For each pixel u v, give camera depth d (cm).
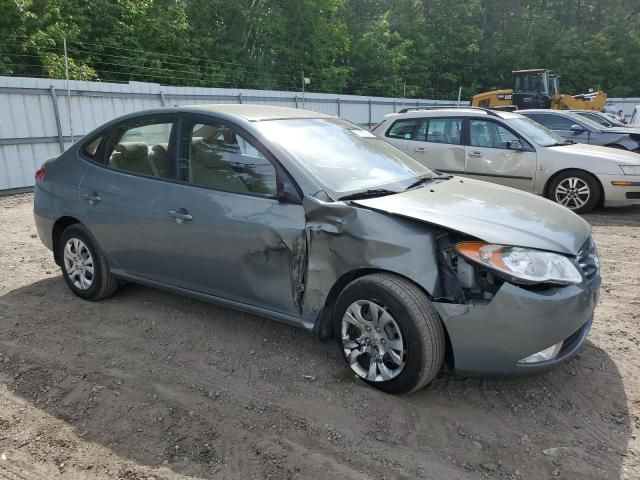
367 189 366
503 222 329
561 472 272
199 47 2580
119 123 459
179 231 402
